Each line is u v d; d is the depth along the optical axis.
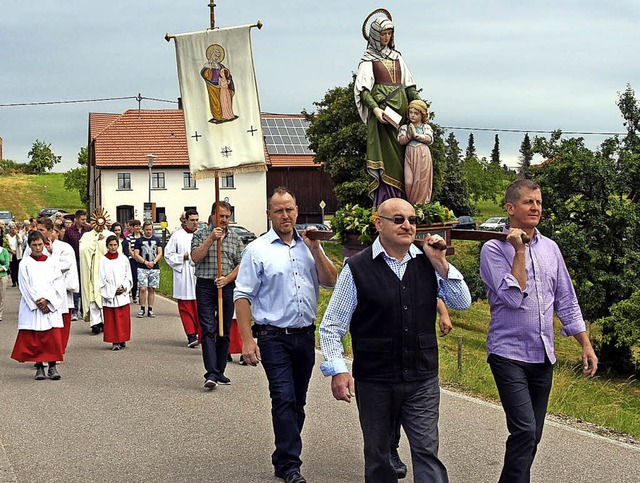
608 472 6.75
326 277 6.73
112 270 13.26
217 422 8.37
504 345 5.69
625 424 9.02
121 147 65.25
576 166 26.12
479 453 7.23
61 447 7.53
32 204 102.50
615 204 26.08
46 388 10.20
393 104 7.48
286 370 6.62
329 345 5.28
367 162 7.60
